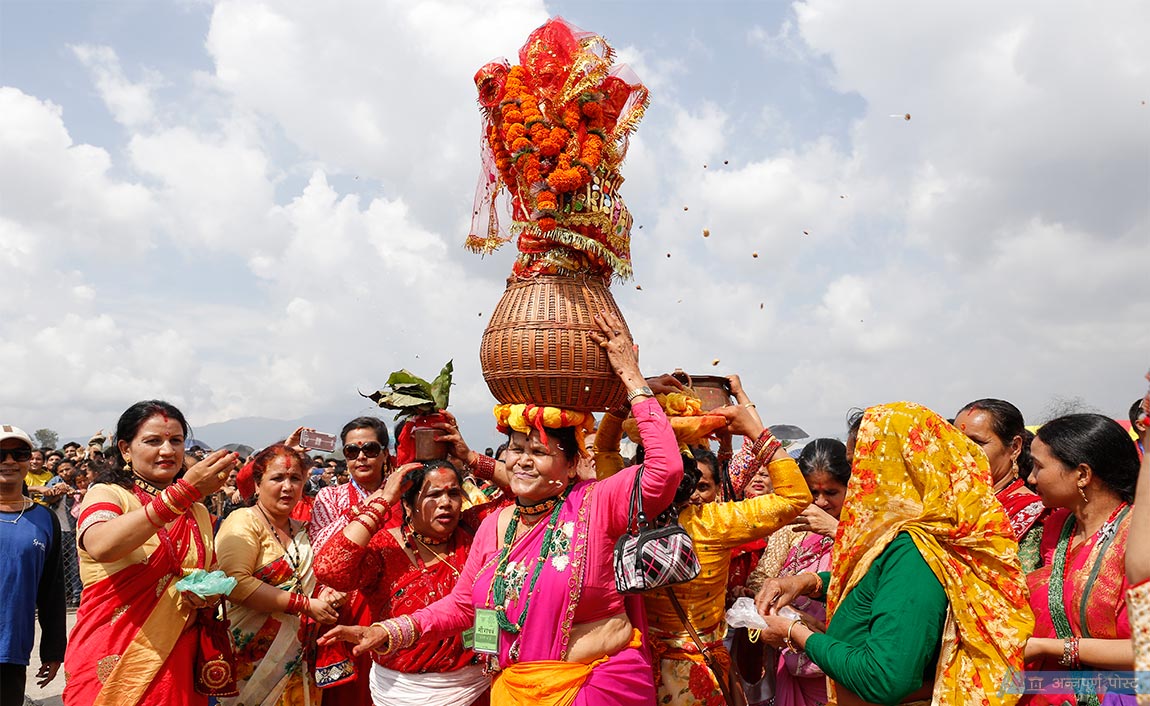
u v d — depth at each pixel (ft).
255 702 14.74
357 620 14.93
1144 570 5.92
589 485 10.87
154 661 12.96
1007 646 8.54
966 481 9.04
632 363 10.36
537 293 10.57
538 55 11.35
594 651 10.08
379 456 18.35
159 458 13.85
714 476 14.57
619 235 11.35
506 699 10.18
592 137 10.91
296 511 18.69
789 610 10.59
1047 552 11.23
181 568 13.56
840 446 14.40
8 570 16.97
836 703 9.66
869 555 9.11
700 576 11.59
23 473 17.89
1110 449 10.17
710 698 11.32
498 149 11.71
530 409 10.47
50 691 24.14
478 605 10.77
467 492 16.67
